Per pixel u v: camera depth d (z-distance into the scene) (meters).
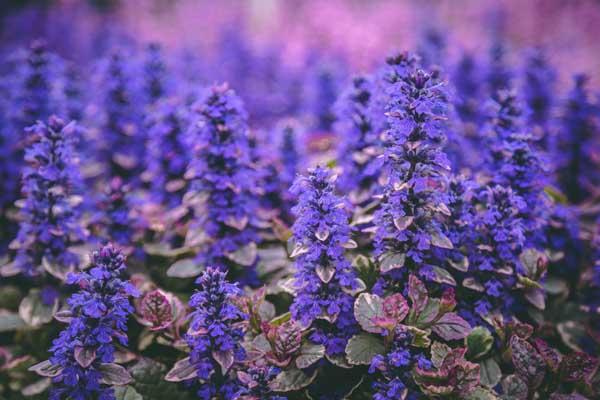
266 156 0.64
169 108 0.65
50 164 0.57
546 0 1.70
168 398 0.53
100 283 0.48
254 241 0.59
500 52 0.84
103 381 0.49
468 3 1.82
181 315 0.54
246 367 0.50
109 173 0.73
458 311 0.53
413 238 0.50
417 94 0.50
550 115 0.73
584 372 0.50
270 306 0.55
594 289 0.59
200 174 0.57
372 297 0.51
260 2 2.06
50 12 1.64
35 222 0.57
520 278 0.53
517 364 0.50
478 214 0.53
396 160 0.50
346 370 0.51
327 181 0.49
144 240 0.64
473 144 0.70
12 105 0.71
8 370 0.57
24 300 0.58
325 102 0.85
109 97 0.73
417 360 0.49
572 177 0.69
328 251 0.49
